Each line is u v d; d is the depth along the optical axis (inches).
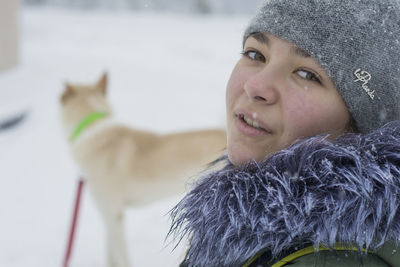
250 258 25.4
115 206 112.0
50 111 244.1
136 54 378.3
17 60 295.1
